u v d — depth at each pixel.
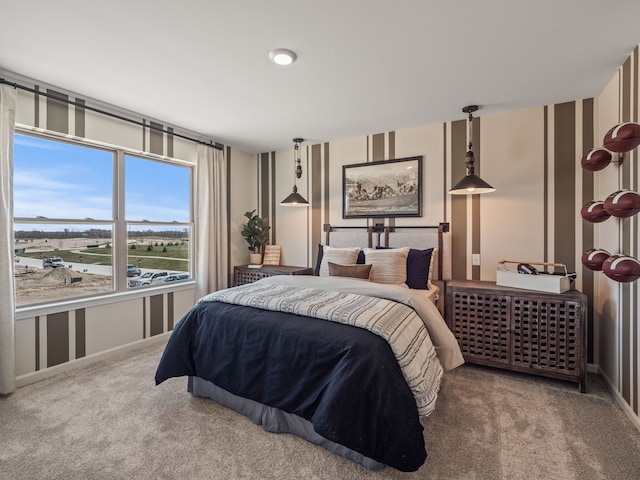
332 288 2.39
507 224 3.03
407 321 1.88
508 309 2.56
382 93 2.63
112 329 3.02
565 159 2.80
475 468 1.55
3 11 1.64
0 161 2.24
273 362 1.77
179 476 1.51
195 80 2.42
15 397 2.22
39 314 2.53
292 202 3.69
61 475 1.51
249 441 1.75
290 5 1.61
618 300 2.22
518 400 2.20
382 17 1.70
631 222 2.02
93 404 2.12
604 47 1.97
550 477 1.50
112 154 3.11
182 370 2.08
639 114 1.93
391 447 1.36
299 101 2.80
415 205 3.45
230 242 4.26
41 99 2.51
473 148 3.16
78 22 1.74
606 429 1.87
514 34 1.84
